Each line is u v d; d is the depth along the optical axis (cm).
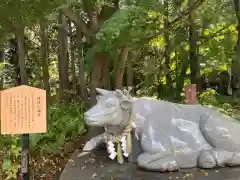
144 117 384
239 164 355
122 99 366
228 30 802
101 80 538
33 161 466
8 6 445
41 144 494
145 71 863
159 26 656
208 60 808
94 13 529
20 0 443
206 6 682
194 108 399
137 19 447
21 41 801
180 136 370
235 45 825
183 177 333
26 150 320
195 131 375
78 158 410
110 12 520
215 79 1012
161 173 348
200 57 825
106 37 428
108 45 451
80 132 563
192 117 388
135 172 354
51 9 464
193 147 365
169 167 347
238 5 737
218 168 355
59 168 453
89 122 355
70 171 366
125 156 389
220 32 798
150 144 365
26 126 312
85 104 709
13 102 308
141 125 381
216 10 697
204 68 877
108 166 378
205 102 738
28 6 452
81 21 508
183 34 762
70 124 562
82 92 859
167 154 357
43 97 313
